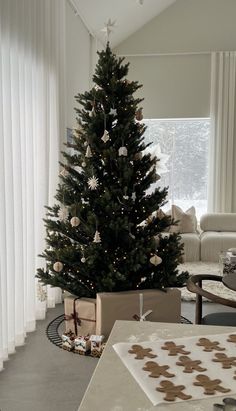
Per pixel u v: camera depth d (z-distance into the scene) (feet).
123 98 9.64
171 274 9.80
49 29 11.87
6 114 8.82
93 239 9.55
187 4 21.03
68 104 14.96
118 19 18.54
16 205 9.57
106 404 3.31
